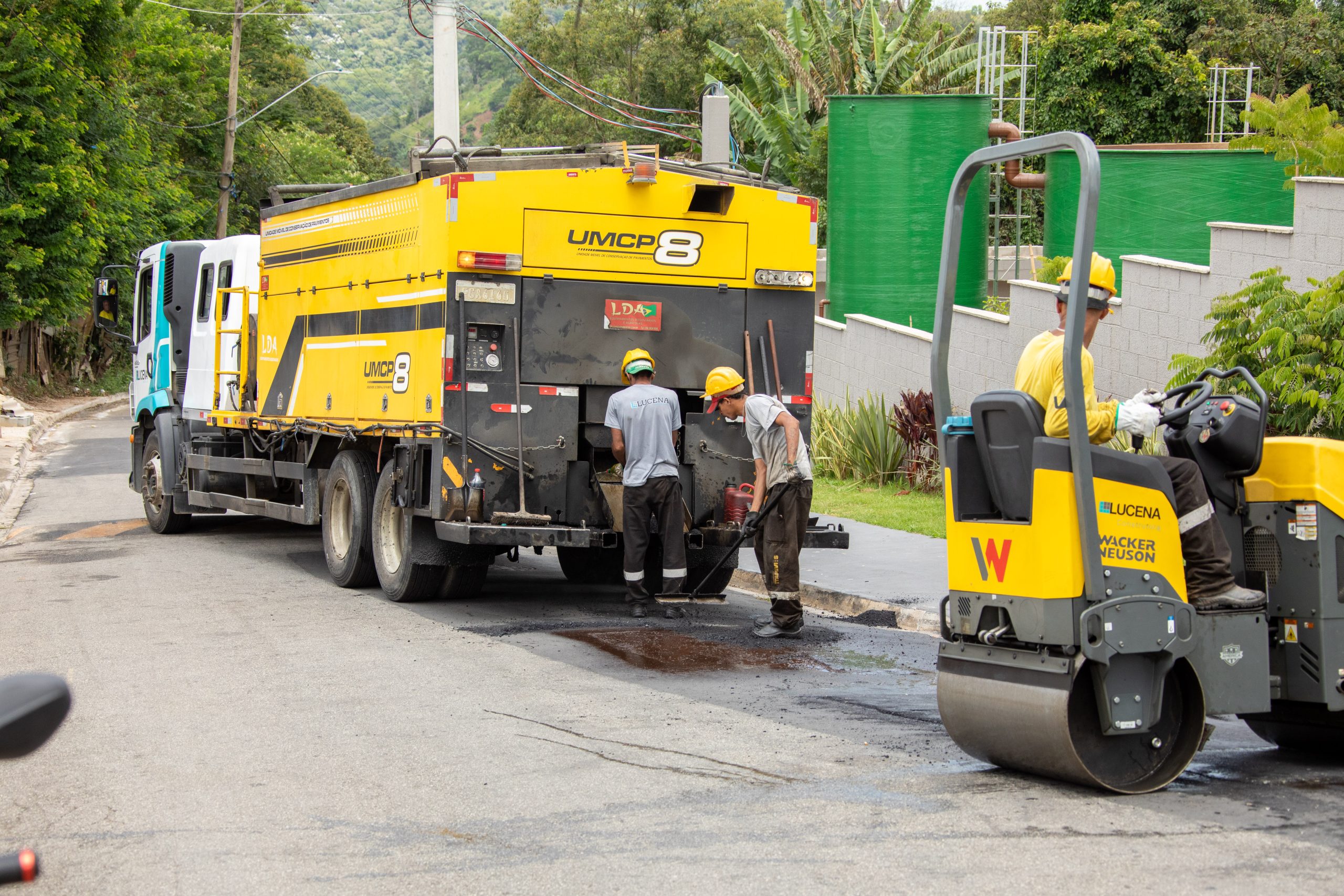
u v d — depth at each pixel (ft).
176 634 29.89
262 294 42.91
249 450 43.78
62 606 33.91
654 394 31.91
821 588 35.24
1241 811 16.58
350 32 469.98
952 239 18.98
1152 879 13.94
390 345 34.09
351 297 36.47
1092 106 102.68
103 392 154.92
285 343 41.16
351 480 36.22
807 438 34.24
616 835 15.74
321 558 44.11
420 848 15.37
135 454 54.29
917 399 57.21
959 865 14.48
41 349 140.15
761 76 117.29
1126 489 17.11
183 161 156.35
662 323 33.04
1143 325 48.47
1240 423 18.20
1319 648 18.38
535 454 32.12
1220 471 18.80
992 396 17.80
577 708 22.71
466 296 31.32
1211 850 14.90
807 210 34.24
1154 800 17.13
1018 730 17.47
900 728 21.29
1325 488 18.34
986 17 160.97
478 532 30.71
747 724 21.53
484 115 334.24
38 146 97.86
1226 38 112.16
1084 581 16.81
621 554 38.93
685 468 33.50
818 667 26.63
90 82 106.01
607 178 32.27
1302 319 36.50
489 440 31.65
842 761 19.13
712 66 147.84
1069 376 16.61
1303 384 35.53
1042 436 17.49
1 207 96.63
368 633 30.09
